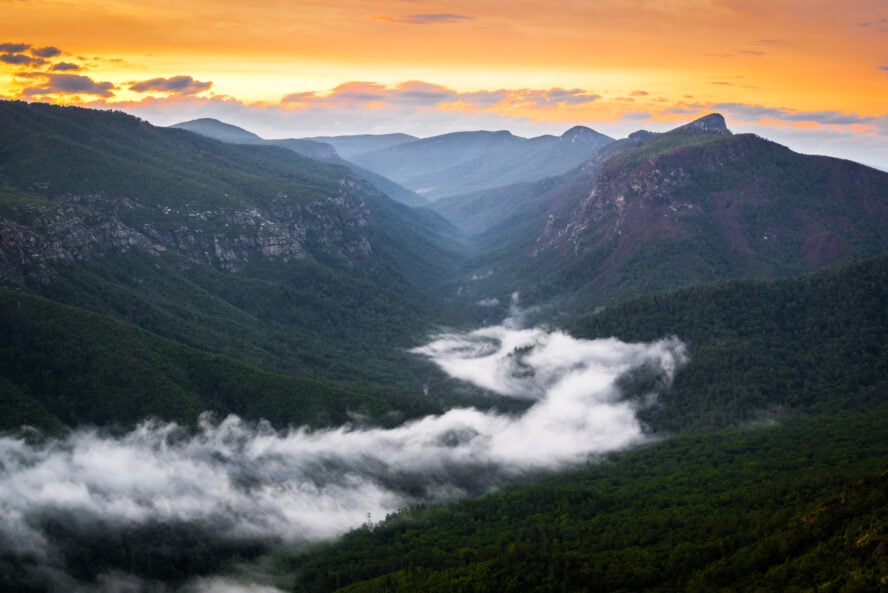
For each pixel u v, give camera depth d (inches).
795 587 4896.7
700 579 5541.3
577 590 5831.7
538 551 6505.9
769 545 5580.7
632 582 5787.4
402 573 7017.7
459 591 6117.1
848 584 4569.4
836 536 5290.4
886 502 5393.7
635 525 6983.3
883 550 4746.6
